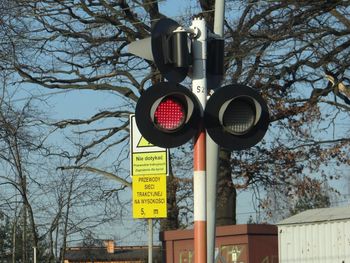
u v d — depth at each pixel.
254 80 19.94
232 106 7.57
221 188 21.33
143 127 7.38
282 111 20.75
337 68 20.22
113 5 22.38
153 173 9.55
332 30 19.31
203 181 7.70
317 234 13.67
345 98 21.69
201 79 8.00
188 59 7.79
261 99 7.63
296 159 22.03
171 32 7.78
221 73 8.20
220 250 15.30
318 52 19.55
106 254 37.25
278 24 19.08
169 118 7.41
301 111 20.72
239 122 7.62
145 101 7.38
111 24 22.52
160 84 7.41
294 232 14.09
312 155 22.00
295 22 18.92
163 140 7.45
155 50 7.71
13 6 21.56
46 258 27.88
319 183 22.47
